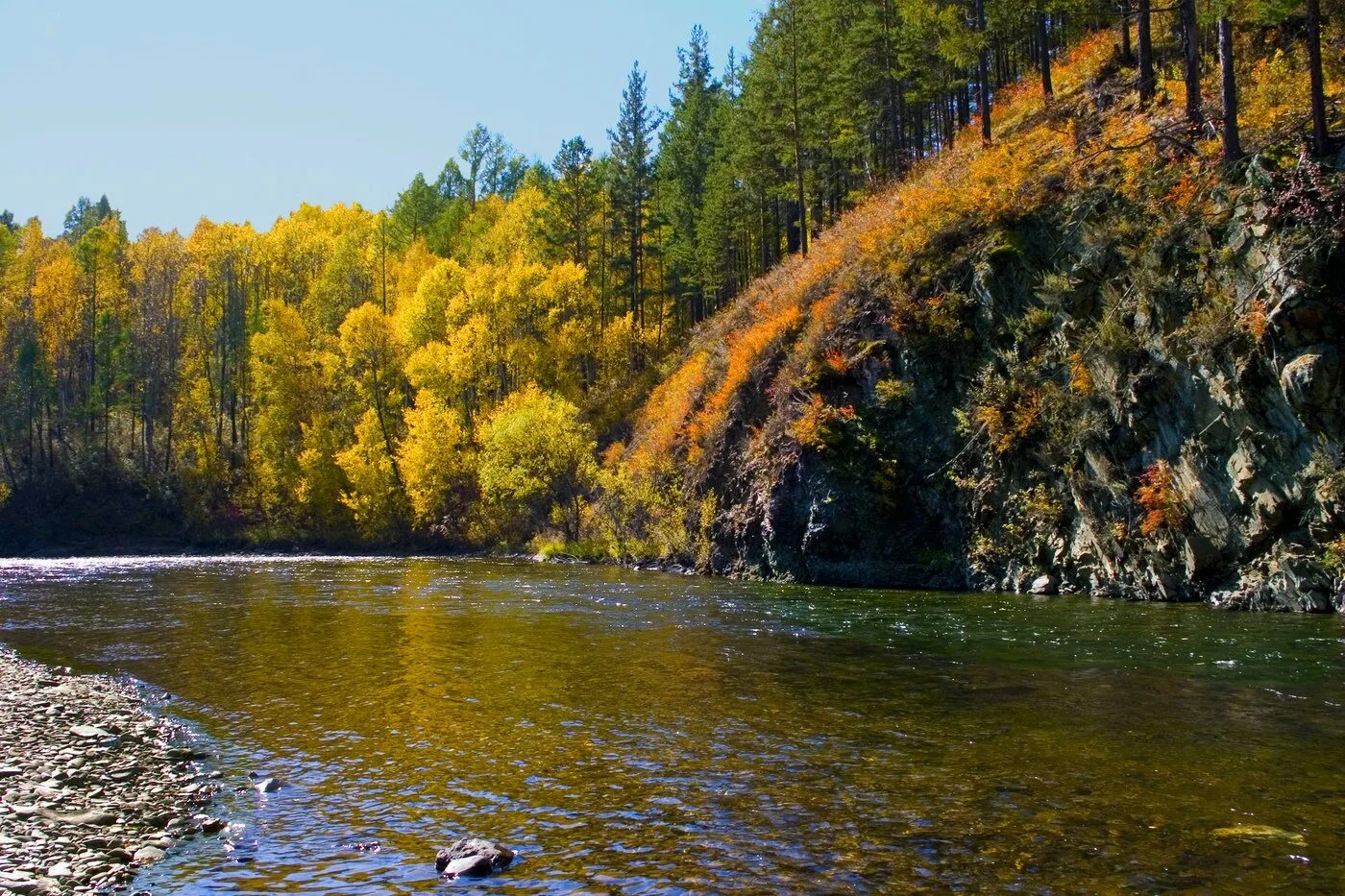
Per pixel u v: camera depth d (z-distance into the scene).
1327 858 7.49
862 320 36.16
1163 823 8.33
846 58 49.31
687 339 61.97
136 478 73.38
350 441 70.31
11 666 17.42
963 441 32.00
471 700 13.98
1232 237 24.31
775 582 34.25
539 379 62.81
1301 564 21.80
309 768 10.62
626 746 11.27
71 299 80.44
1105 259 28.28
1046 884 7.10
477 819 8.84
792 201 60.78
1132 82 34.53
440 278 70.19
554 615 24.30
